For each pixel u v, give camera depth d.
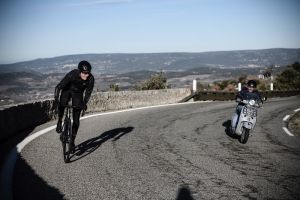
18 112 9.43
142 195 5.00
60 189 5.11
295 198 5.09
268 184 5.70
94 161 6.77
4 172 5.76
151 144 8.62
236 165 6.84
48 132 9.38
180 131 10.75
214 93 26.12
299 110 18.78
